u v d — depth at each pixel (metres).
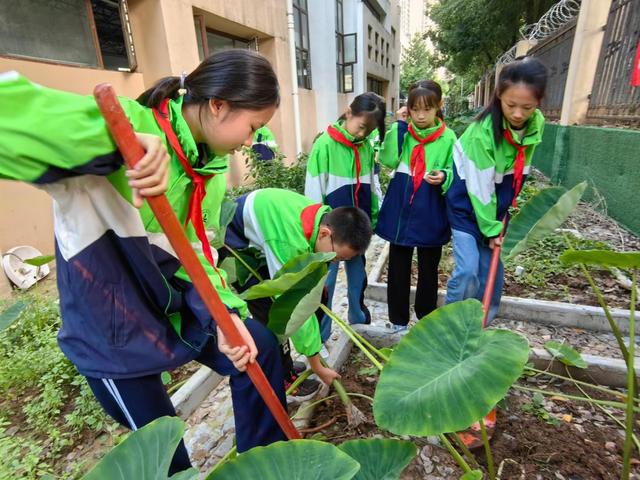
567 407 1.98
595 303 2.88
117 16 4.79
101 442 1.95
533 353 2.23
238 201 2.09
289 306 1.57
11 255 3.61
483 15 15.14
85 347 1.13
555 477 1.62
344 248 1.79
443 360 1.18
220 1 6.08
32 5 3.90
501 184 2.06
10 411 2.15
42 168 0.76
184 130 1.05
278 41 7.78
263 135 5.70
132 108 1.01
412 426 1.03
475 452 1.74
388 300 2.66
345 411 2.02
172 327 1.26
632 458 1.68
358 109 2.47
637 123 4.38
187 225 1.26
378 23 17.70
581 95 5.75
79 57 4.39
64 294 1.12
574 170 5.61
